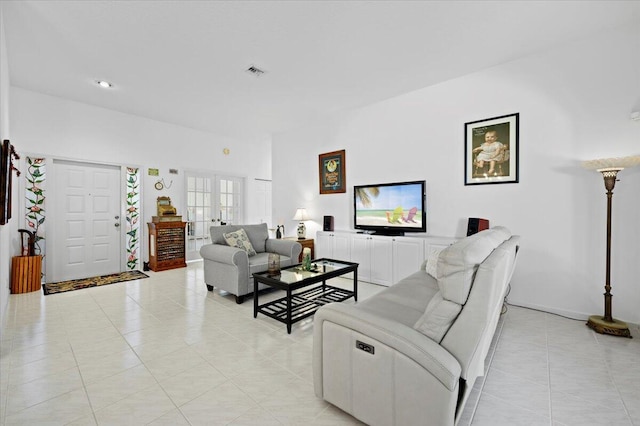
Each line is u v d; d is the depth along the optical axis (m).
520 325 2.67
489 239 1.58
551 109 2.96
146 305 3.21
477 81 3.41
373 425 1.34
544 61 2.99
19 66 3.28
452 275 1.31
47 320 2.76
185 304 3.25
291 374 1.89
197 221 5.99
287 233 5.79
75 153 4.35
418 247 3.63
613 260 2.67
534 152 3.05
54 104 4.16
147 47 2.88
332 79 3.59
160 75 3.48
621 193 2.63
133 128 4.98
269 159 7.34
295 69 3.33
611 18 2.48
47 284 4.08
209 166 6.10
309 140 5.38
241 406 1.58
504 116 3.22
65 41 2.77
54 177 4.22
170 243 5.11
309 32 2.63
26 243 3.92
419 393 1.21
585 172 2.80
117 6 2.28
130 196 5.02
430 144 3.81
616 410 1.54
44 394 1.67
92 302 3.31
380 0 2.23
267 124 5.45
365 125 4.51
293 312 2.92
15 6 2.27
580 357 2.09
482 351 1.51
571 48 2.84
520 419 1.48
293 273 3.03
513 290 3.19
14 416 1.49
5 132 2.84
